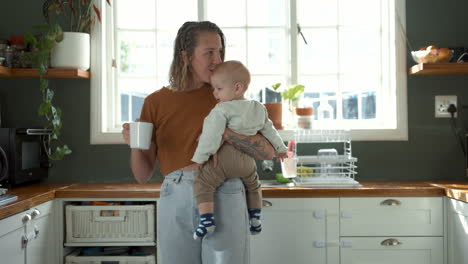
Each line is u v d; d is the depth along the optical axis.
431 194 2.45
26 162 2.68
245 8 3.11
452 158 2.92
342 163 2.80
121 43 3.14
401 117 2.94
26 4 2.99
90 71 2.99
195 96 1.69
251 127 1.61
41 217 2.34
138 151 1.76
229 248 1.56
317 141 2.91
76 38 2.81
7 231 1.94
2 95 2.99
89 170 2.99
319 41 3.12
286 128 3.04
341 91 3.12
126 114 3.16
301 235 2.47
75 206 2.52
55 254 2.51
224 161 1.57
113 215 2.52
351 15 3.11
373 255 2.47
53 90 2.99
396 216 2.46
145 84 3.15
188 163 1.63
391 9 3.01
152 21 3.13
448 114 2.92
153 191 2.49
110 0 3.09
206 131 1.57
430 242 2.45
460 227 2.30
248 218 1.67
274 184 2.69
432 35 2.94
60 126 2.82
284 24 3.10
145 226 2.52
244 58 3.11
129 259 2.51
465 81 2.91
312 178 2.71
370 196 2.46
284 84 3.10
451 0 2.94
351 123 3.10
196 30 1.68
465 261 2.25
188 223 1.60
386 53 3.07
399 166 2.94
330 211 2.47
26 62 2.79
